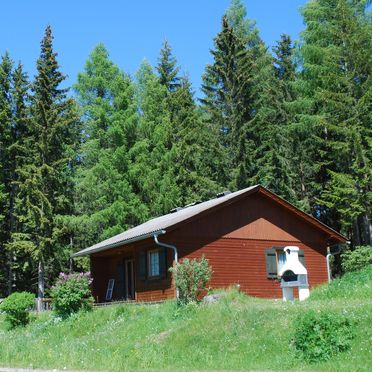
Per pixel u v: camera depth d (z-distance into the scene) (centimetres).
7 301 2270
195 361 1250
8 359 1390
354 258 2414
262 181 3638
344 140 3303
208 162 3884
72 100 3759
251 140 3706
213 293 1852
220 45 3944
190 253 2188
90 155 3675
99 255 2809
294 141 3647
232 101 3825
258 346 1261
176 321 1638
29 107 3734
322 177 3709
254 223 2384
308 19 3584
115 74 3931
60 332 1930
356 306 1341
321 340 1124
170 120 4259
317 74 3403
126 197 3603
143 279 2338
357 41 3209
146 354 1324
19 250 3566
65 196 3684
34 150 3678
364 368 980
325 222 3800
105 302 2733
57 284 2139
